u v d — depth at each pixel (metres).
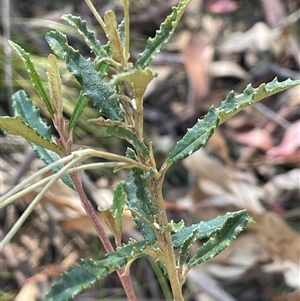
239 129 0.57
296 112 0.58
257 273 0.44
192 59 0.60
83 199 0.20
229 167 0.46
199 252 0.19
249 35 0.63
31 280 0.43
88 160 0.51
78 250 0.48
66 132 0.19
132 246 0.17
